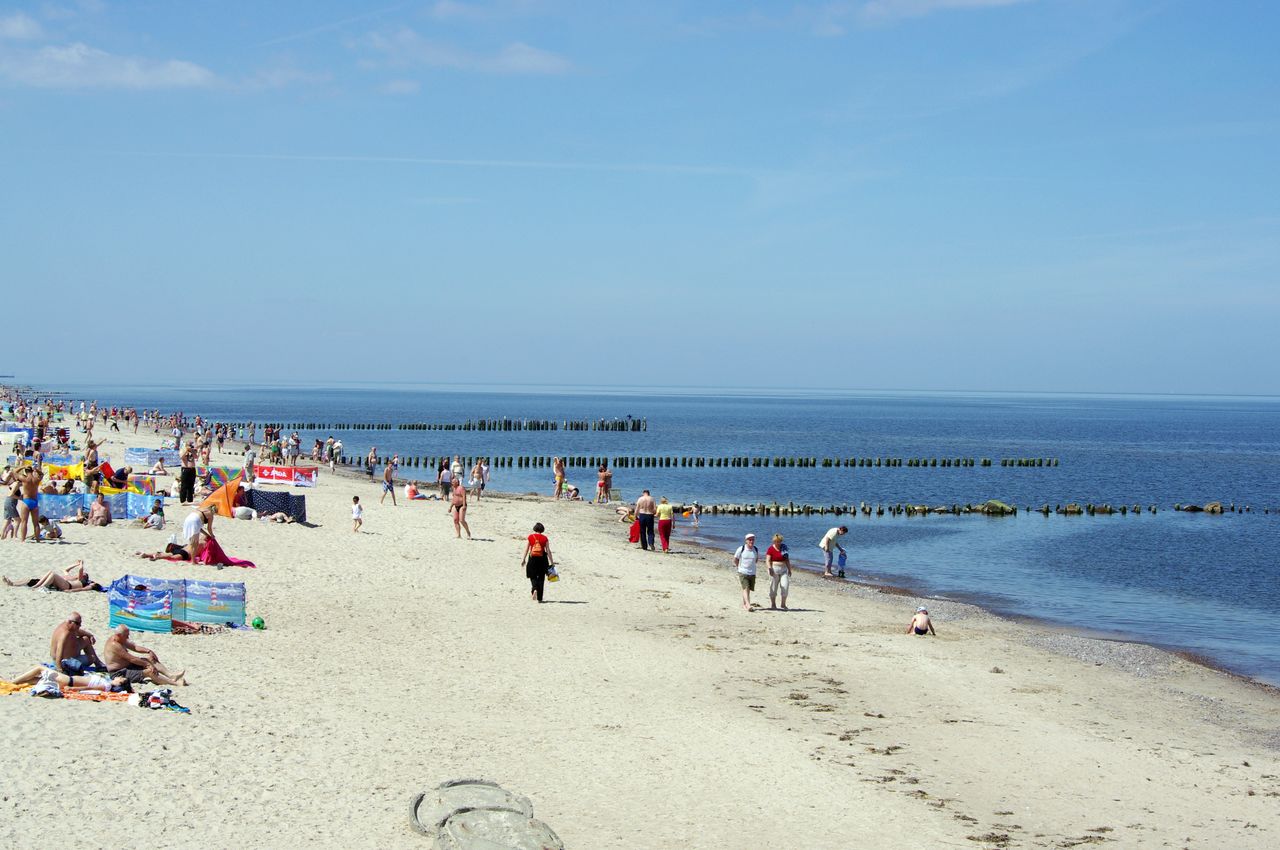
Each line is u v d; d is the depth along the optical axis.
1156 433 171.50
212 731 14.05
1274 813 14.29
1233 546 46.25
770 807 13.34
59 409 119.25
